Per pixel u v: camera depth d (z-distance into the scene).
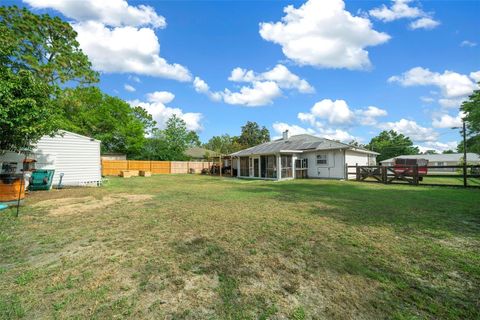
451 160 33.72
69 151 12.35
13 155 9.05
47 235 4.09
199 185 13.07
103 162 23.06
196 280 2.58
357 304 2.13
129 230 4.41
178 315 1.99
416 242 3.70
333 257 3.17
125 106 27.50
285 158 18.27
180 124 40.38
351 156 18.39
